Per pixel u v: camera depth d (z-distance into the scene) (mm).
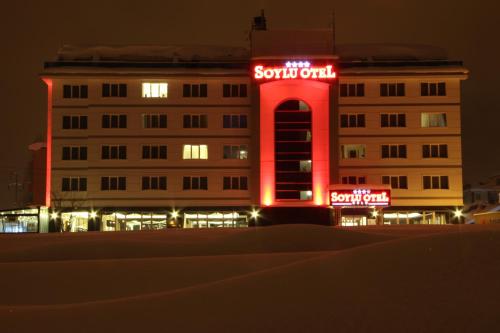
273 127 72875
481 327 8070
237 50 77938
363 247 12242
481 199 94562
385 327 8484
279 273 11500
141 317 10031
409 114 73688
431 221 73438
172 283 15227
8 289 14906
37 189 79312
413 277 9836
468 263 9922
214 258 18078
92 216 72438
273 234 24250
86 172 73000
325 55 72812
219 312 9852
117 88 73750
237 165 73438
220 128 73750
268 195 72312
